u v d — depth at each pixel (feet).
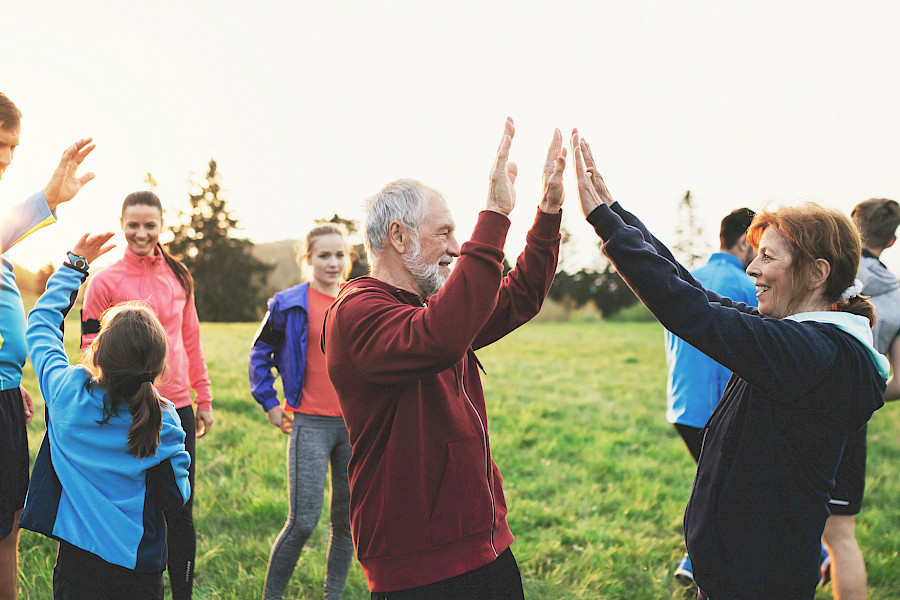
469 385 6.79
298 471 10.39
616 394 35.45
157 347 7.63
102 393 7.44
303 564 12.01
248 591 10.84
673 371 12.32
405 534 5.81
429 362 5.38
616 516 15.76
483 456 6.21
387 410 5.94
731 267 12.21
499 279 5.51
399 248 6.34
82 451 7.43
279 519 13.98
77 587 7.27
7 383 8.29
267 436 20.61
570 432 24.99
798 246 6.34
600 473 19.83
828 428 5.92
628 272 6.13
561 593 11.62
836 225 6.30
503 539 6.40
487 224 5.51
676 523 15.44
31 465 15.17
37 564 11.23
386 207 6.38
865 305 6.58
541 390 35.91
